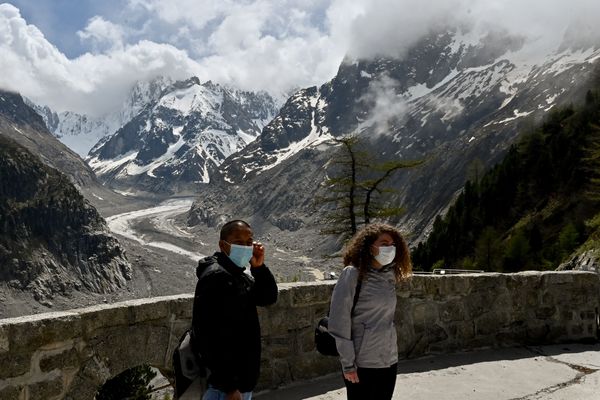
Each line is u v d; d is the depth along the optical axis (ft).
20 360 16.22
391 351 15.69
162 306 19.92
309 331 23.95
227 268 13.47
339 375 24.32
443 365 25.64
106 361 18.44
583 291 30.22
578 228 203.31
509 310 28.96
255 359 13.26
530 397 21.91
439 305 27.35
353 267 15.72
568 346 29.14
